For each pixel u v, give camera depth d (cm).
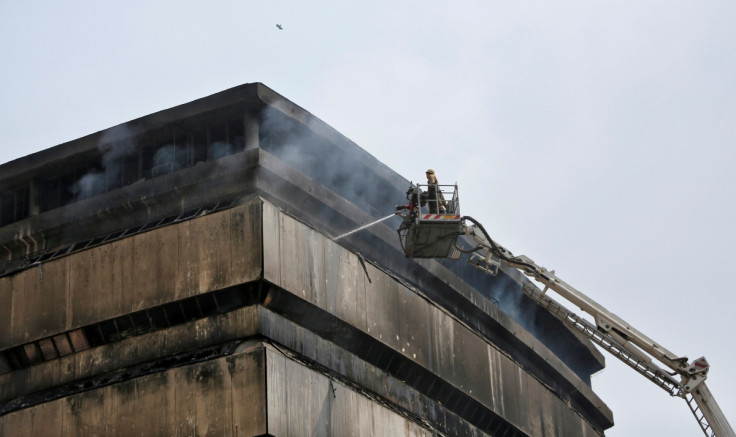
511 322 7256
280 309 5362
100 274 5584
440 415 6262
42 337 5619
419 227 5141
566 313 6128
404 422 5722
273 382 5003
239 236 5322
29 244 6034
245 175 5584
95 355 5544
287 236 5416
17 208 6278
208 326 5328
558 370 7756
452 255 5700
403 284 6106
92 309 5538
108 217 5872
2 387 5700
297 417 5059
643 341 5938
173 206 5734
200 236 5409
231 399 5009
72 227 5944
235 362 5062
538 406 7200
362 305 5728
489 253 5953
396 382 5966
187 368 5153
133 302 5453
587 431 7888
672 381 5931
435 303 6406
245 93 5688
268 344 5203
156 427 5119
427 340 6166
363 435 5388
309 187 5769
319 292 5484
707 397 5856
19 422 5412
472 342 6619
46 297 5681
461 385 6384
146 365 5397
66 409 5338
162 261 5456
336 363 5581
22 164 6159
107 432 5212
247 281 5231
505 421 6788
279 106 5734
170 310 5403
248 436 4922
